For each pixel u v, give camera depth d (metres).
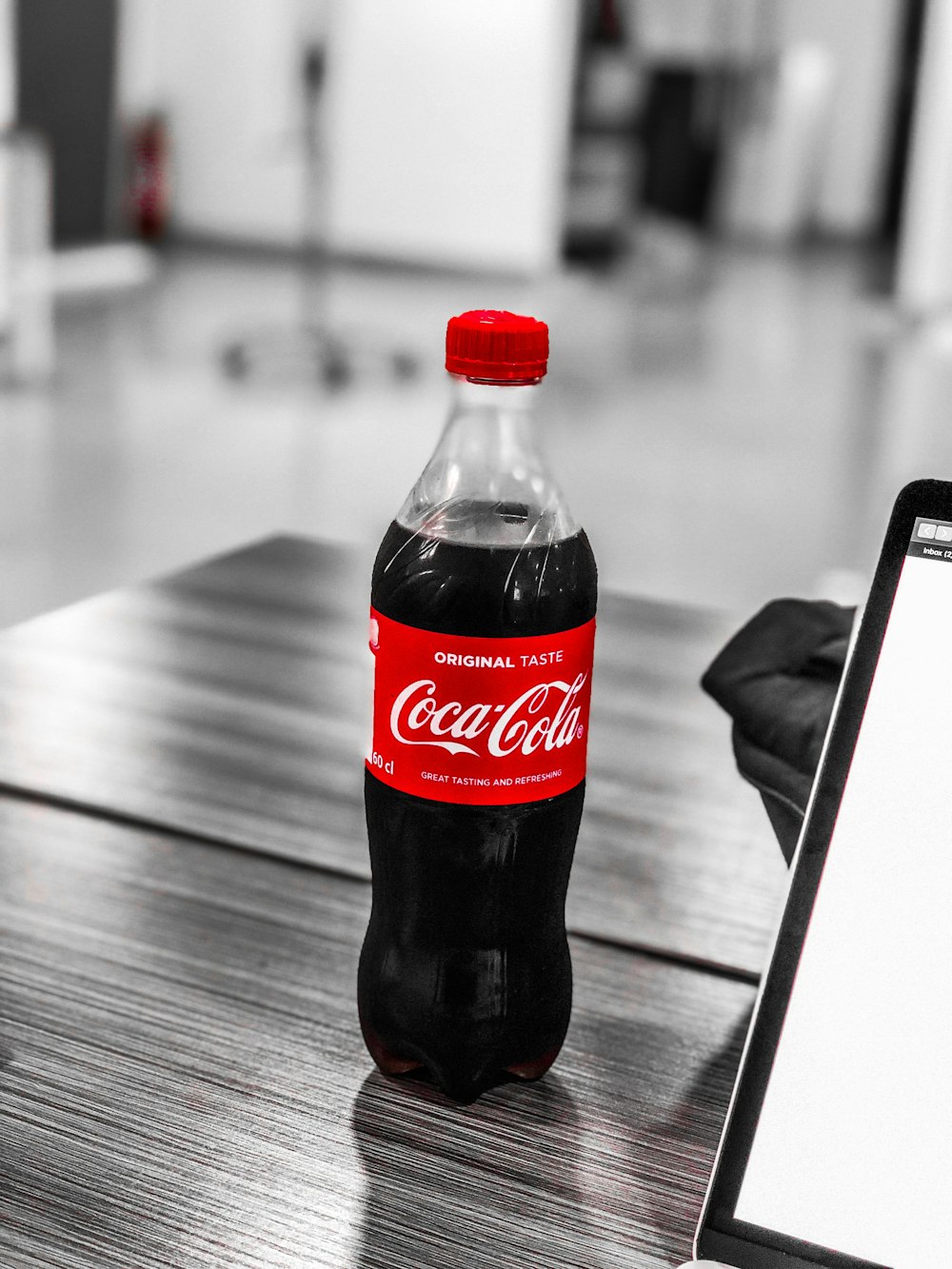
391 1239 0.54
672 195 9.79
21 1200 0.54
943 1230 0.51
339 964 0.67
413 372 5.16
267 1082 0.60
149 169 7.91
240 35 7.70
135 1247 0.53
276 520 3.38
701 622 1.03
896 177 10.66
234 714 0.87
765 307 6.98
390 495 3.65
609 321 6.41
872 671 0.56
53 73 6.50
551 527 0.60
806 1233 0.52
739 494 3.76
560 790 0.58
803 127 9.85
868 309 6.94
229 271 7.25
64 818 0.77
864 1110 0.53
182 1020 0.63
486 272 7.58
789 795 0.62
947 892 0.54
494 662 0.56
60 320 5.74
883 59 10.20
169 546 3.13
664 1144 0.58
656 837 0.77
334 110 7.57
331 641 0.97
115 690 0.89
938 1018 0.53
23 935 0.67
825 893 0.55
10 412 4.32
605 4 7.83
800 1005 0.54
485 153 7.41
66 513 3.34
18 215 4.80
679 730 0.87
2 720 0.85
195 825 0.76
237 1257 0.53
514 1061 0.61
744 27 9.91
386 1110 0.59
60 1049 0.61
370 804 0.61
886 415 4.73
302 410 4.56
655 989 0.66
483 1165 0.57
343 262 7.77
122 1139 0.57
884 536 0.56
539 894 0.60
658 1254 0.54
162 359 5.17
